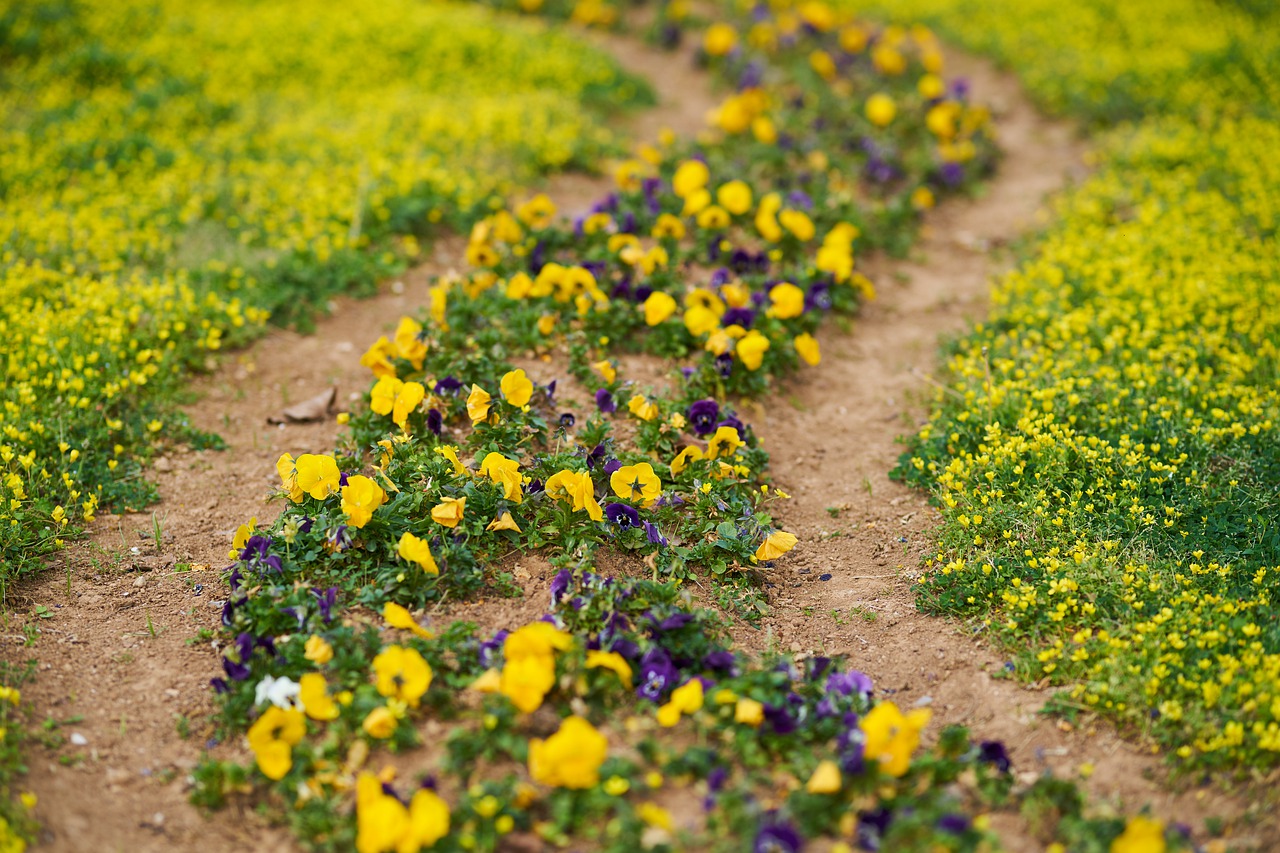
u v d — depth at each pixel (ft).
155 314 22.43
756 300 23.39
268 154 32.17
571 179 33.37
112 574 16.21
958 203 33.60
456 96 39.17
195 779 12.39
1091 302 24.72
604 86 41.52
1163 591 15.02
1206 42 44.24
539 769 11.25
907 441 20.45
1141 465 18.07
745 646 14.94
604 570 15.70
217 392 21.57
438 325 21.25
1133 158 34.27
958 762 12.26
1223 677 13.20
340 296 25.26
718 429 17.83
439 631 14.20
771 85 41.50
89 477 18.16
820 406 22.36
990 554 16.26
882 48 42.45
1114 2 49.57
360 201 27.68
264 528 16.88
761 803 11.61
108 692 13.78
